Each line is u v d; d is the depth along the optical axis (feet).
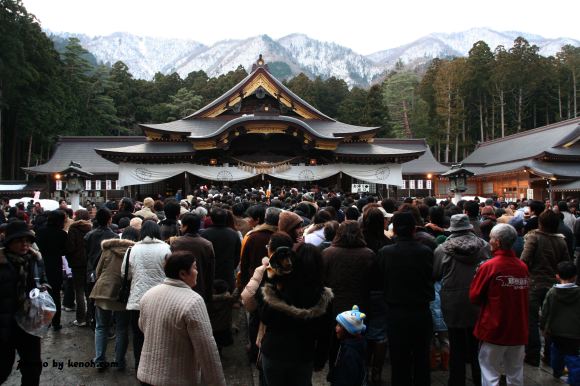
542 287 19.03
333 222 19.02
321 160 102.78
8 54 116.88
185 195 92.53
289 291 11.18
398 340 14.60
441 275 16.34
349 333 13.30
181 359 11.05
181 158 93.45
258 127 91.20
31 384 14.70
